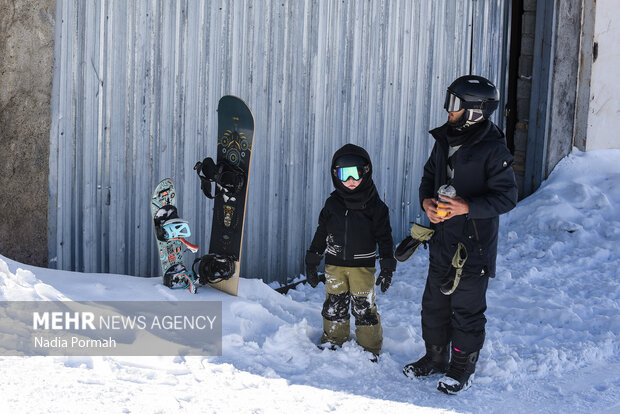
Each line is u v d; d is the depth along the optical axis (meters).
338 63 6.51
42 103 4.74
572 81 8.69
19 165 4.73
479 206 3.79
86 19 4.83
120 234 5.20
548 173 8.72
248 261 5.93
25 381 3.28
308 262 4.41
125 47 5.03
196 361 3.85
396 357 4.46
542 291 6.07
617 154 9.06
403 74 7.28
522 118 8.82
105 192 5.07
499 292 6.09
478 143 3.88
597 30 8.83
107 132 5.03
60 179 4.87
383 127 7.12
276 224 6.13
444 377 3.94
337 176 4.15
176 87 5.36
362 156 4.14
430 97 7.66
